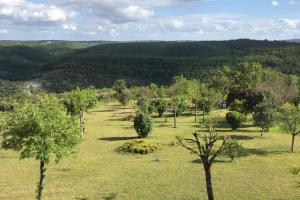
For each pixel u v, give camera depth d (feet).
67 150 105.60
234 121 244.01
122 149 185.78
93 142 211.82
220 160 161.58
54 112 104.32
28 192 124.26
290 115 181.78
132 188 125.49
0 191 125.49
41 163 104.73
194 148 185.78
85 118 336.49
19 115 102.58
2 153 185.68
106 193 121.08
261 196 115.03
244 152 176.96
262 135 225.15
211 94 316.40
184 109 333.42
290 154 173.58
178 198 114.73
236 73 426.10
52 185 131.34
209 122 166.61
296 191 119.14
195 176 137.49
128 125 284.82
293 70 613.93
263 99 239.30
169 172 144.05
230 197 114.73
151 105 328.90
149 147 183.21
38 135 100.27
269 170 144.46
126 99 399.24
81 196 118.83
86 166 156.87
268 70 465.06
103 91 609.83
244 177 135.44
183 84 421.18
